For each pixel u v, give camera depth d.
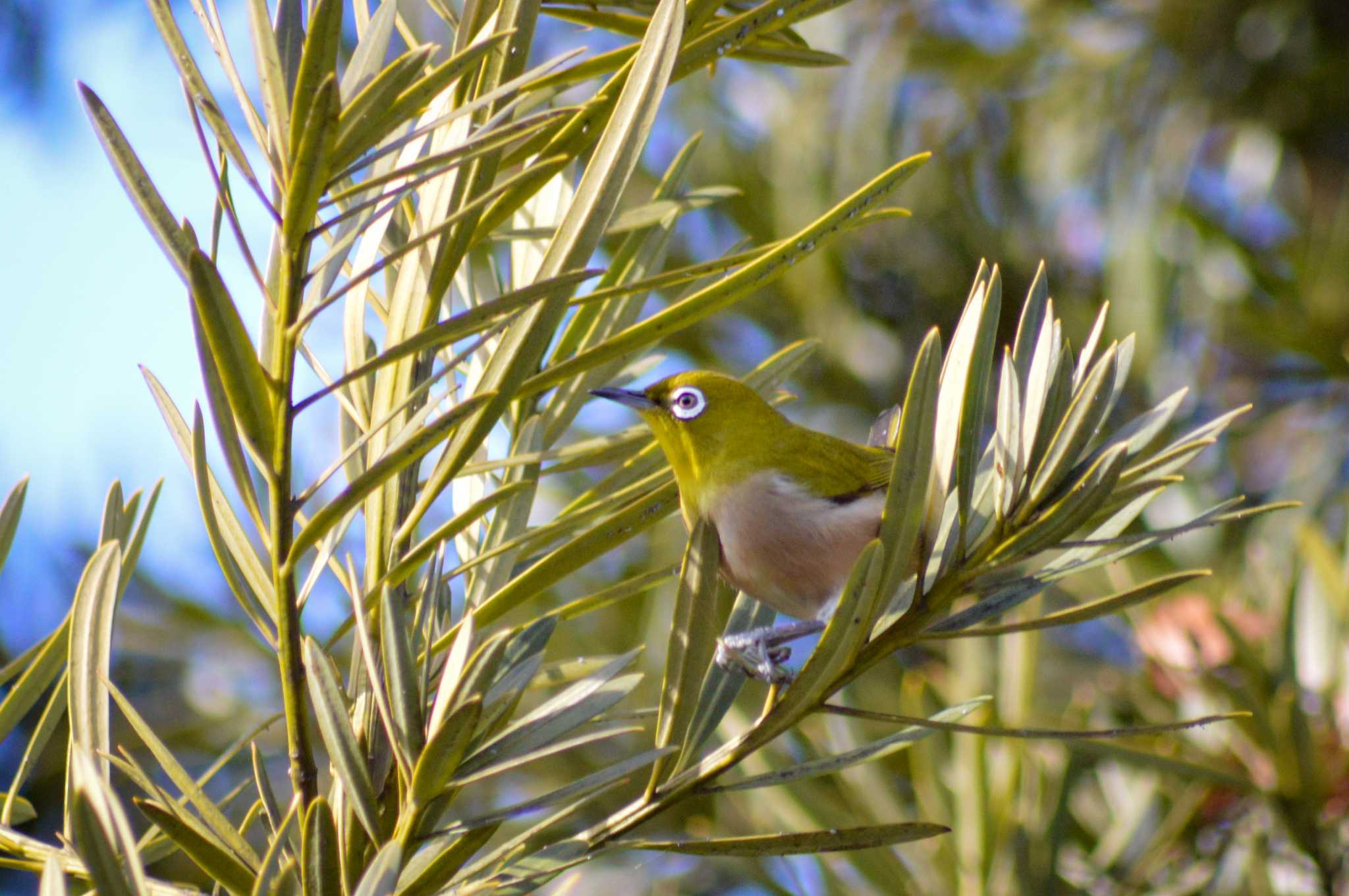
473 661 2.19
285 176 2.09
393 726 2.22
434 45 2.02
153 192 2.11
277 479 2.12
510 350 2.30
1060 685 2.48
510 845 2.30
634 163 2.29
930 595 2.31
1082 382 2.31
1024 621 2.30
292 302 2.09
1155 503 2.48
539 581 2.31
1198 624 2.43
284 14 2.27
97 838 1.78
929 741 2.42
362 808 2.22
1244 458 2.52
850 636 2.30
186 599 2.52
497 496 2.30
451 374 2.34
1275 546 2.46
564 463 2.33
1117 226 2.53
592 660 2.33
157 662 2.53
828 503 2.40
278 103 2.16
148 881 2.31
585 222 2.30
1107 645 2.50
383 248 2.33
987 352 2.30
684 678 2.31
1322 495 2.49
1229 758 2.42
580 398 2.34
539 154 2.31
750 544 2.40
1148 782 2.43
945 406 2.31
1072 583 2.47
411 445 2.12
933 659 2.49
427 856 2.30
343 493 2.12
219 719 2.52
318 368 2.32
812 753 2.42
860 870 2.41
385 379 2.32
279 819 2.30
